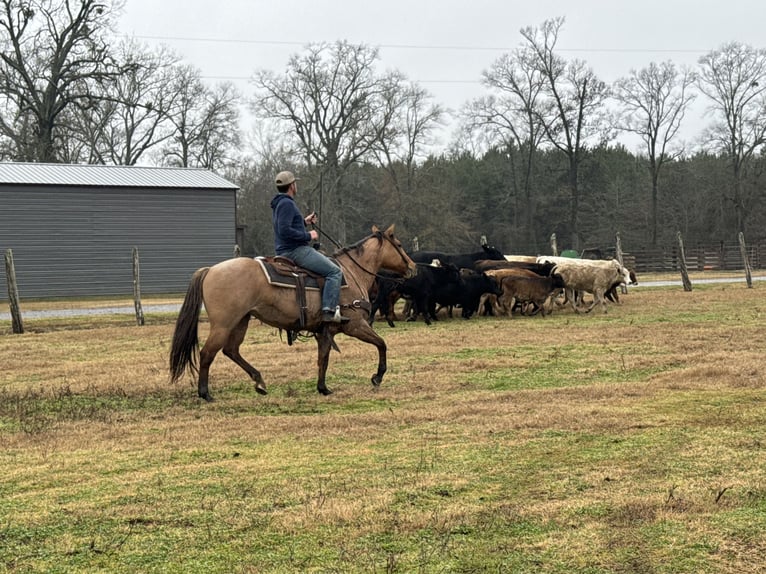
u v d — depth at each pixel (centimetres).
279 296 1016
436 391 1074
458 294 2017
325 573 476
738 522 540
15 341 1745
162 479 668
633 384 1071
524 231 6656
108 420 919
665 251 5834
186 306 1012
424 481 645
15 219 3553
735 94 6019
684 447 732
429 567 481
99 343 1689
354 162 6047
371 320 1931
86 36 4950
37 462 733
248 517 570
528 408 927
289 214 1024
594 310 2203
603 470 667
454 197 6600
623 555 494
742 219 6325
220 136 6506
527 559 491
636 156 7325
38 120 5000
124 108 6088
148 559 503
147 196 3788
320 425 863
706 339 1502
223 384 1154
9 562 501
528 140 6150
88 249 3688
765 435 765
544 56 5850
